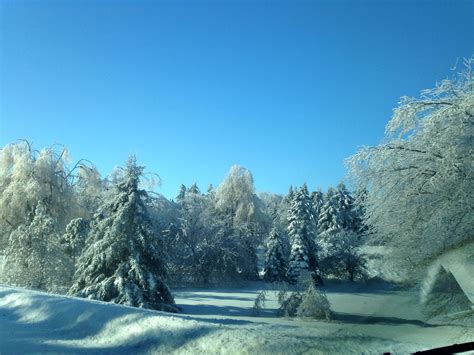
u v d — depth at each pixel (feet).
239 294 119.44
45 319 41.04
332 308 71.61
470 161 45.21
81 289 80.33
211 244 143.84
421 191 49.70
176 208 149.89
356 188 56.08
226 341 29.58
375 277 59.77
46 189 113.70
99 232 82.38
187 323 33.71
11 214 110.22
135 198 81.10
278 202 324.60
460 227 45.19
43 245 93.35
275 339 29.22
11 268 93.45
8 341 32.94
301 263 144.56
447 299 33.42
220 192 175.32
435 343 27.58
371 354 25.77
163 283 80.79
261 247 195.52
